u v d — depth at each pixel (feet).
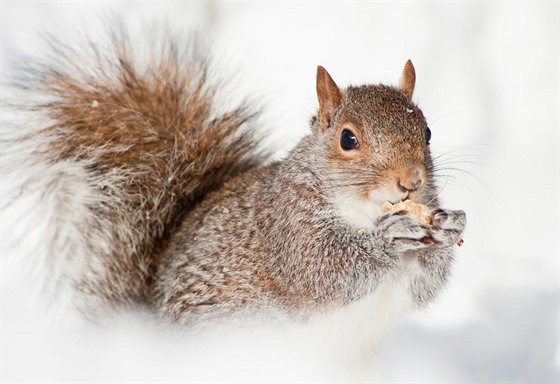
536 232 47.19
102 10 61.26
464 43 57.72
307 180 34.47
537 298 42.37
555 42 56.90
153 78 41.65
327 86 34.71
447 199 49.29
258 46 59.06
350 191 33.42
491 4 58.95
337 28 60.29
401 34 59.21
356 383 36.11
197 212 37.81
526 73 55.57
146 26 57.26
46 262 39.11
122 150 39.24
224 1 62.08
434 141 52.34
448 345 39.34
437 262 35.37
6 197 39.96
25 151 39.93
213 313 35.19
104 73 41.34
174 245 37.50
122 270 38.37
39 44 56.85
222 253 35.63
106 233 38.55
